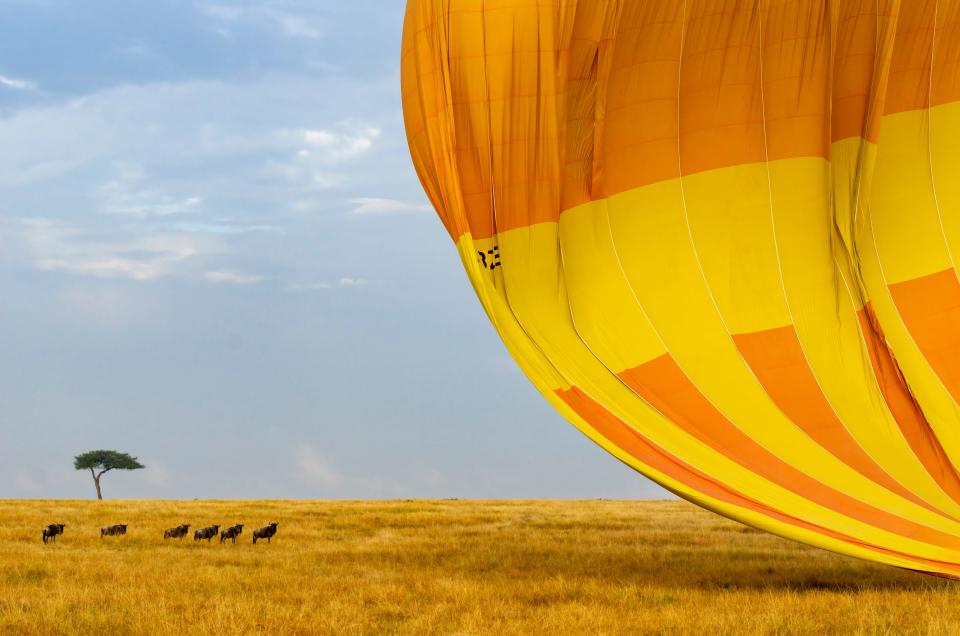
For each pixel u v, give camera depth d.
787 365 21.02
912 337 20.98
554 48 22.66
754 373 21.03
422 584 18.78
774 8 21.83
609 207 22.67
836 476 18.98
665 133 22.44
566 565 21.91
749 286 21.73
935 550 17.17
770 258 21.81
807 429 20.09
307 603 16.64
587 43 22.47
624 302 22.14
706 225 22.14
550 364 21.42
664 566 21.84
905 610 16.19
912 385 20.55
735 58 22.09
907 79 21.84
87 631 14.48
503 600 17.14
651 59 22.39
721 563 22.31
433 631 14.62
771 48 21.95
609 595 17.55
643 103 22.47
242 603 16.42
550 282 22.59
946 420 19.97
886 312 21.30
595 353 21.72
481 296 22.27
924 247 21.55
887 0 21.38
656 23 22.23
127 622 15.03
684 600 17.06
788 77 21.92
